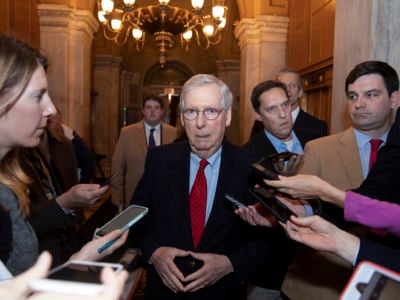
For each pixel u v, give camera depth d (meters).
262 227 1.69
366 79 1.66
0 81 0.99
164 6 5.75
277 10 6.59
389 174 1.27
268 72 6.64
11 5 5.03
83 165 3.51
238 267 1.55
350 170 1.71
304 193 1.27
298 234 1.14
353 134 1.77
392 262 1.07
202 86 1.61
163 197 1.71
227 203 1.64
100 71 12.79
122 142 4.05
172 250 1.58
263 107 2.39
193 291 1.55
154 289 1.71
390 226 1.15
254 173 1.48
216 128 1.62
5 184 1.08
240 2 6.78
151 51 17.20
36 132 1.12
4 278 0.81
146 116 4.09
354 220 1.19
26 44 1.09
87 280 0.61
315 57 5.52
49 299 0.52
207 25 6.32
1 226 0.97
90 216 6.96
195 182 1.72
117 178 4.04
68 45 6.41
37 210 1.54
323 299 1.62
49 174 2.01
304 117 3.04
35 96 1.07
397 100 1.71
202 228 1.68
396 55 2.22
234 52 12.14
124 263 1.69
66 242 1.99
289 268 1.81
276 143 2.47
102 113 12.84
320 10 5.34
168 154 1.80
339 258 1.62
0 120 1.04
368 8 2.27
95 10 10.07
